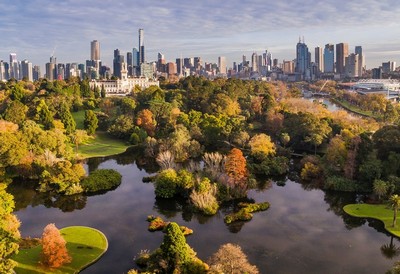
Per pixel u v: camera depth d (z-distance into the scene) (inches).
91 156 6181.1
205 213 3742.6
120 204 4047.7
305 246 3112.7
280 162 5251.0
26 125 5880.9
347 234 3348.9
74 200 4178.2
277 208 3941.9
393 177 4151.1
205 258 2874.0
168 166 4921.3
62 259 2701.8
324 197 4284.0
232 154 4276.6
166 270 2503.7
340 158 4736.7
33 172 4739.2
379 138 4822.8
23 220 3624.5
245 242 3171.8
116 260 2864.2
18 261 2746.1
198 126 7091.5
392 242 3201.3
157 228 3403.1
